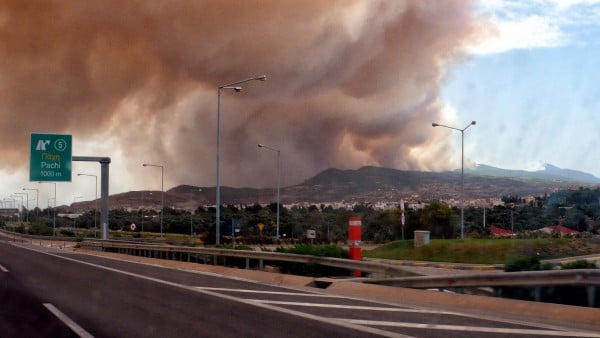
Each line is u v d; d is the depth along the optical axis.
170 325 13.06
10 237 104.19
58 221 151.38
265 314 14.54
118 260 36.47
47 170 45.06
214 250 30.05
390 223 73.00
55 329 12.59
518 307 14.50
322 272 27.08
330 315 14.36
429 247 42.12
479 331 12.14
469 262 37.47
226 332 12.26
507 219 72.56
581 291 14.95
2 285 20.91
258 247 51.94
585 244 38.09
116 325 13.08
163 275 25.53
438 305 16.12
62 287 20.45
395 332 12.08
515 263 19.06
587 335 11.61
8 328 12.70
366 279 20.22
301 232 77.69
